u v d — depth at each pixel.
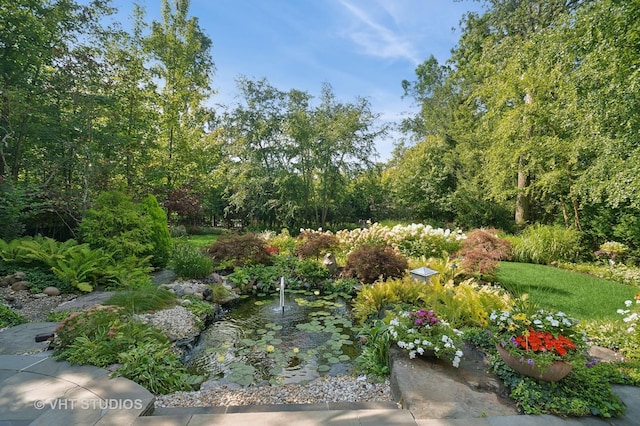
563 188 10.56
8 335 3.70
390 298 5.31
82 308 4.71
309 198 17.17
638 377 2.88
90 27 9.67
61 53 8.55
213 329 5.01
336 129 15.79
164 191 12.18
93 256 6.07
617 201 7.51
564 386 2.56
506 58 10.88
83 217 7.56
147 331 3.71
